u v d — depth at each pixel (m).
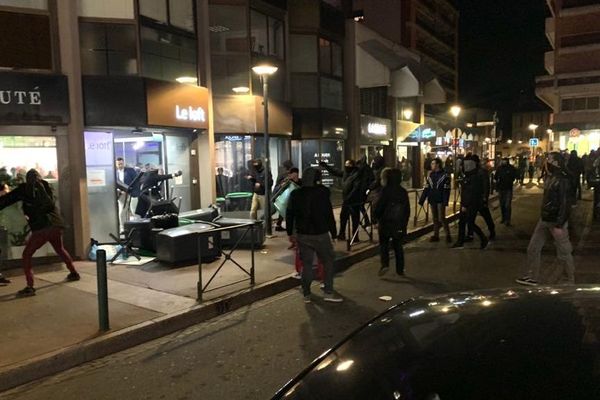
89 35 10.17
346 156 20.52
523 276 8.25
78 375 5.18
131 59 10.63
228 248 10.98
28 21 9.29
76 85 9.81
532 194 26.14
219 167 14.90
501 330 1.91
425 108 34.75
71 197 9.81
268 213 12.38
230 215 12.95
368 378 1.86
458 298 2.41
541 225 7.82
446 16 51.59
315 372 2.08
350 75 20.38
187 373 5.09
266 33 15.98
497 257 10.38
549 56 40.06
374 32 22.25
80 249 9.88
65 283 8.15
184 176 12.89
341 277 9.04
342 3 21.78
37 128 9.51
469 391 1.59
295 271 8.85
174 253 9.11
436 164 12.45
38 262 9.47
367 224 12.91
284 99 16.78
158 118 10.86
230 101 14.67
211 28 14.59
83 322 6.29
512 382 1.58
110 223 10.61
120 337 5.84
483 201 11.70
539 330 1.85
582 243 11.59
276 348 5.67
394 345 2.03
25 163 9.50
